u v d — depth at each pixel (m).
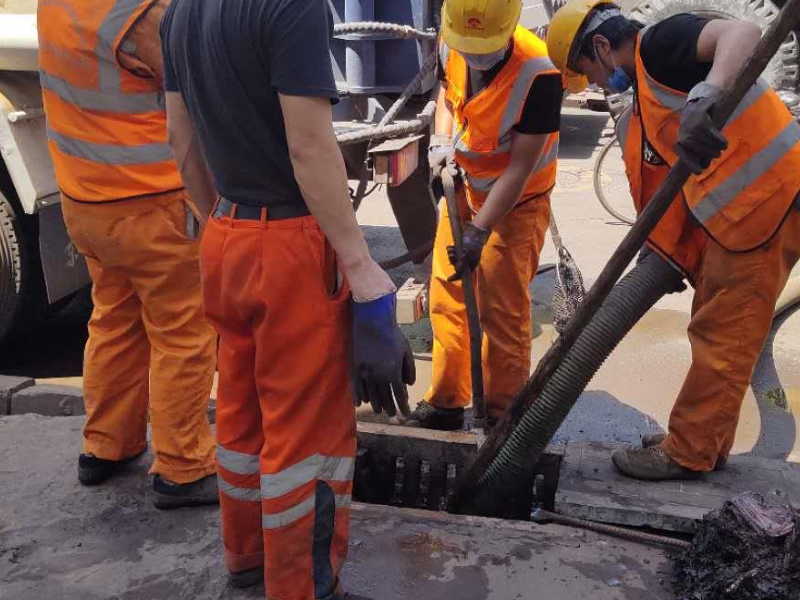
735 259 2.67
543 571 2.46
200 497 2.74
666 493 2.88
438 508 3.17
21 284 4.04
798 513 2.40
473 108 2.97
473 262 3.06
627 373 4.16
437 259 3.45
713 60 2.43
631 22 2.65
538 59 2.88
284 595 2.13
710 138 2.16
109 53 2.37
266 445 2.07
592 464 3.08
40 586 2.40
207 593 2.37
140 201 2.49
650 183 2.81
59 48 2.40
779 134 2.60
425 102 4.73
